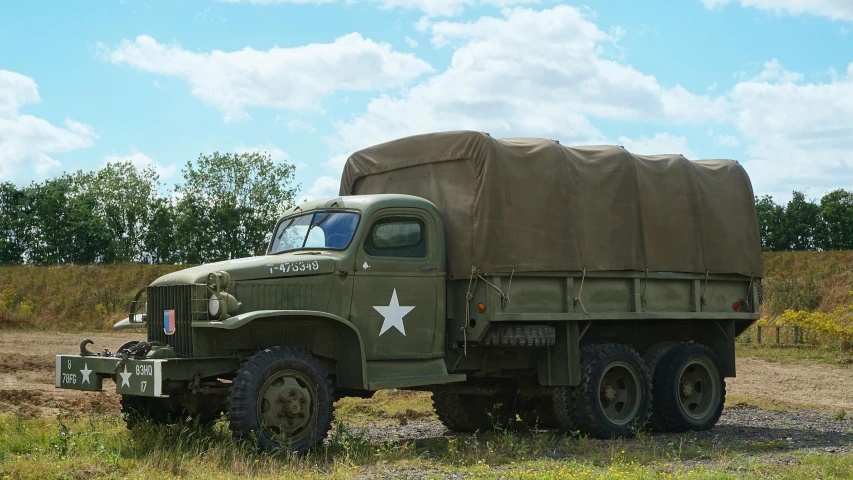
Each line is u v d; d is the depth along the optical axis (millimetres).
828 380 16719
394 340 8680
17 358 18359
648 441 9328
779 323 25156
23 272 37625
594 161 9898
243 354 7969
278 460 7312
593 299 9750
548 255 9266
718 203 11016
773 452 8516
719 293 11094
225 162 58000
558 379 9625
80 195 68938
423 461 7758
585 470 7059
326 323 8328
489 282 8844
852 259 36844
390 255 8750
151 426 8281
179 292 7934
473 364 9594
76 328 28578
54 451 7508
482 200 8875
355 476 6957
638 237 10102
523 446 8586
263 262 8086
